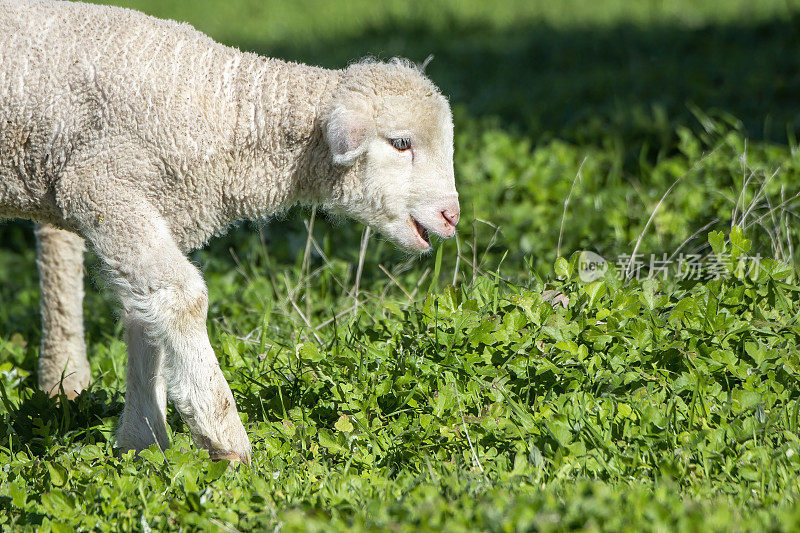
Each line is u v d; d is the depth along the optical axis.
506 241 14.30
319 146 9.23
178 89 8.80
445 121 9.40
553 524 6.55
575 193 15.41
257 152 9.16
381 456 8.76
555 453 8.24
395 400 9.38
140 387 9.21
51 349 11.30
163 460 8.73
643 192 15.41
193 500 7.75
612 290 10.24
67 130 8.73
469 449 8.59
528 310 9.76
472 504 7.27
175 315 8.61
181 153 8.79
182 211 9.10
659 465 7.97
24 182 9.02
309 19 33.56
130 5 35.62
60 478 8.52
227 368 10.40
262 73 9.16
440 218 9.43
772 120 18.30
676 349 9.25
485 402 9.29
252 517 7.57
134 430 9.25
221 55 9.16
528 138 18.56
